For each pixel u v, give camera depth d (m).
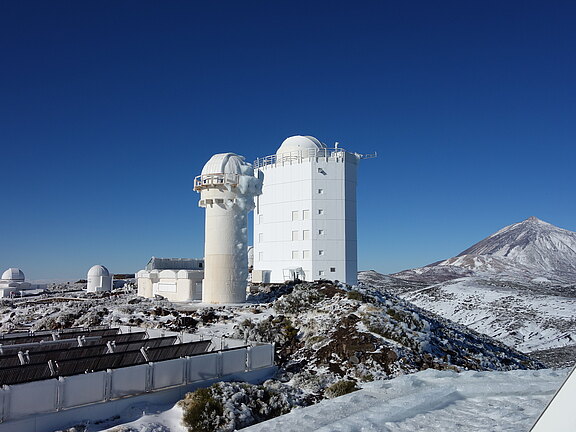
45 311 31.94
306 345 20.81
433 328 26.45
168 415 13.25
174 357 17.34
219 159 30.58
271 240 50.28
